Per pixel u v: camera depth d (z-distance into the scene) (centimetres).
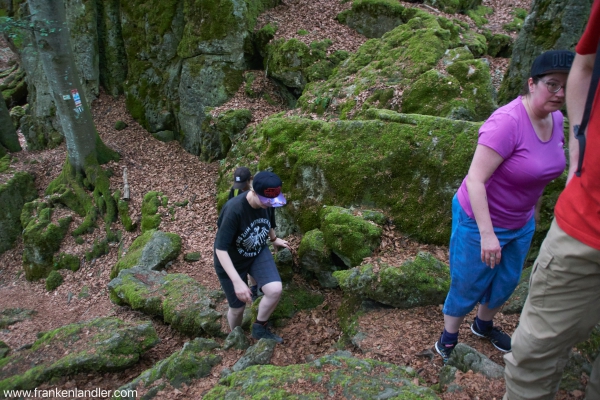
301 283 474
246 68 940
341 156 511
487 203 244
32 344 458
